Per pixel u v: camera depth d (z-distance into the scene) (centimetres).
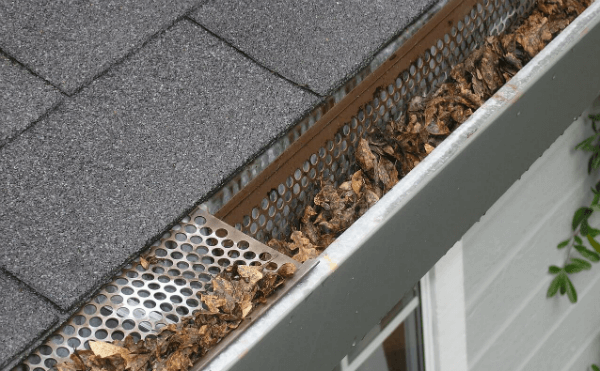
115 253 176
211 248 184
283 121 201
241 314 171
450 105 250
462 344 327
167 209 183
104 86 201
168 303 176
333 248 183
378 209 192
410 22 231
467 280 317
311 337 183
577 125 353
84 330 170
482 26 267
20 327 164
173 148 193
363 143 227
